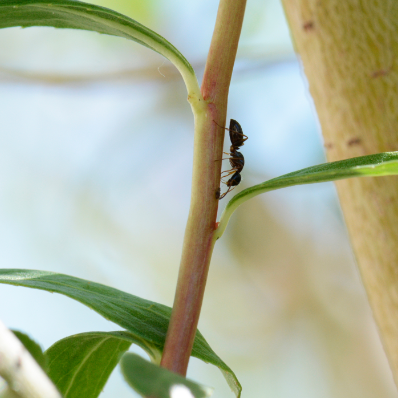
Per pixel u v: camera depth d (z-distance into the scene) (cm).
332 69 19
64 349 17
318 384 52
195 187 16
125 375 14
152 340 16
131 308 16
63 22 17
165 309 17
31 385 14
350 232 19
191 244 16
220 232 16
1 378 14
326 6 19
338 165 16
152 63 48
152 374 14
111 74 48
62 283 16
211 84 16
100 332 16
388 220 18
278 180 16
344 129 19
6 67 46
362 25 19
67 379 17
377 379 52
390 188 18
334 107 19
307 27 19
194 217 16
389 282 18
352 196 19
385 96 18
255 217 52
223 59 16
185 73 16
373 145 18
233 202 16
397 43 18
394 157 16
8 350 14
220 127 16
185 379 14
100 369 17
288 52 46
